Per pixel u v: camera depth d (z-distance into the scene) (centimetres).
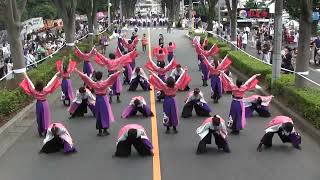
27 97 1670
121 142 1133
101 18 6800
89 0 3716
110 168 1064
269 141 1183
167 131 1351
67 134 1176
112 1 6925
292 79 1725
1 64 2239
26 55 2345
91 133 1350
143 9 15988
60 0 2792
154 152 1167
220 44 3138
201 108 1516
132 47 2644
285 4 2350
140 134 1127
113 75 1301
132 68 2112
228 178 998
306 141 1248
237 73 2294
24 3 1772
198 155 1145
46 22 4169
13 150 1203
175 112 1332
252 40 4369
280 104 1605
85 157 1142
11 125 1395
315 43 2938
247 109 1499
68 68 1717
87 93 1520
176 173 1027
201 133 1162
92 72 2020
